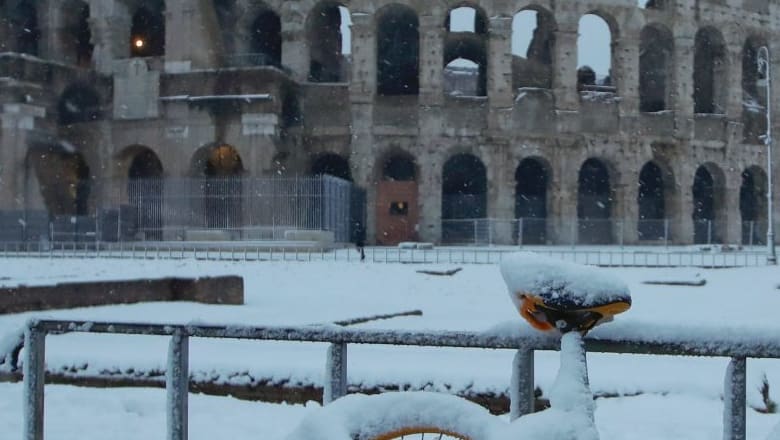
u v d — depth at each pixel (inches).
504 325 218.5
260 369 555.8
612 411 494.0
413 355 612.1
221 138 2504.9
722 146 2930.6
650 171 3189.0
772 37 3058.6
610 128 2785.4
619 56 2805.1
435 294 1492.4
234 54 2751.0
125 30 2719.0
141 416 493.7
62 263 1807.3
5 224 2372.0
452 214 2947.8
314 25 2940.5
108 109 2623.0
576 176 2748.5
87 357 588.1
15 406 507.8
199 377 564.4
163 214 2471.7
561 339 203.0
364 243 2650.1
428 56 2696.9
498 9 2709.2
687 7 2859.3
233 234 2411.4
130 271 1672.0
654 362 605.3
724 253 2324.1
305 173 2721.5
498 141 2696.9
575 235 2728.8
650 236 2819.9
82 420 478.0
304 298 1342.3
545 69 3043.8
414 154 2694.4
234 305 1096.8
